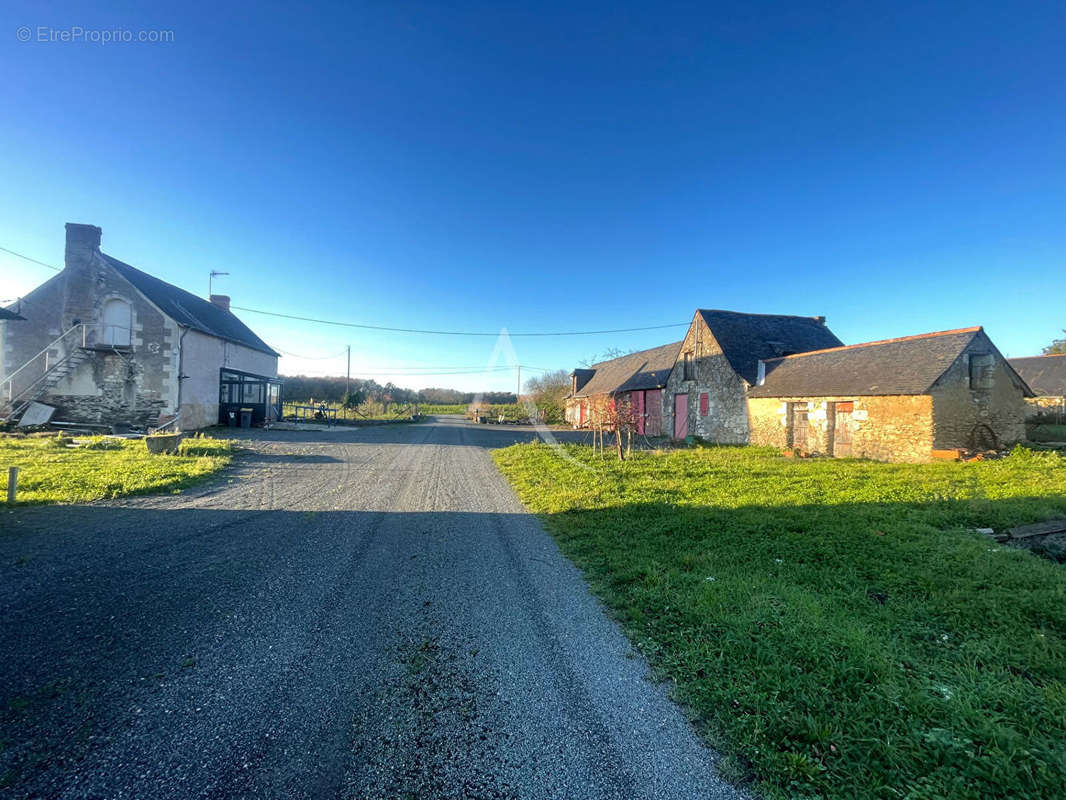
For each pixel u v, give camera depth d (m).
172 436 11.51
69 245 17.38
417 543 5.29
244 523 5.98
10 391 16.86
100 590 3.85
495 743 2.17
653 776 1.98
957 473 9.30
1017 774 1.92
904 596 3.71
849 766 1.99
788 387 15.52
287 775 1.95
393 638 3.15
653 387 23.41
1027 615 3.35
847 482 8.46
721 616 3.25
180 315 18.72
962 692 2.43
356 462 11.79
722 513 6.22
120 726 2.23
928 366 12.30
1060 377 22.67
